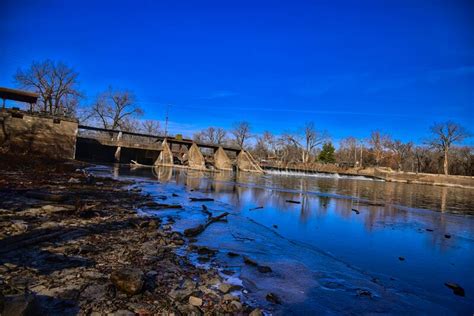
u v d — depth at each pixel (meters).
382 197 27.27
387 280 6.72
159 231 8.99
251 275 6.30
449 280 7.00
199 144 61.34
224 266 6.71
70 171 25.19
